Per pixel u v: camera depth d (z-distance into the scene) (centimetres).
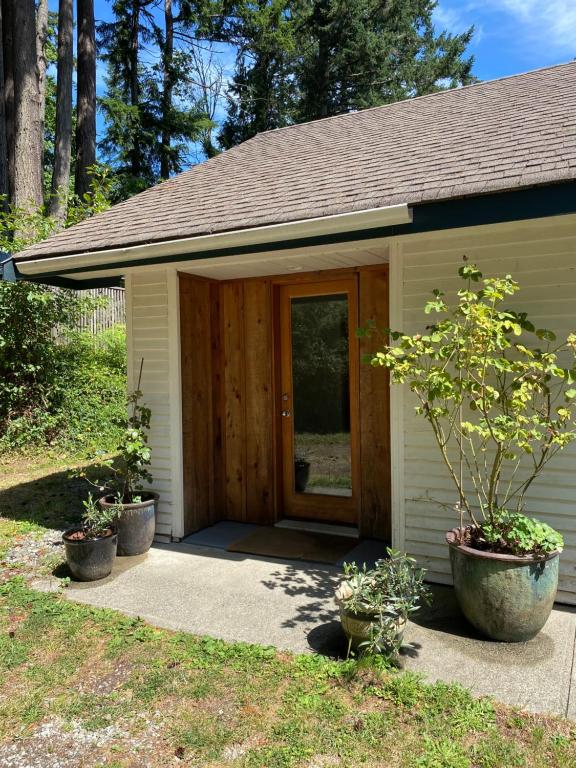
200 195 498
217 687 262
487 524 316
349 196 359
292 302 536
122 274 527
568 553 340
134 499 455
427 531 382
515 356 350
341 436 520
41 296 789
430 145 430
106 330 1168
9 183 1239
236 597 366
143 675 274
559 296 339
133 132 2130
